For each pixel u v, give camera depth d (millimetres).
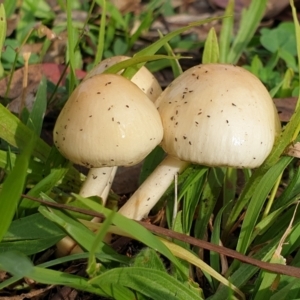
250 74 273
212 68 270
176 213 286
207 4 591
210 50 340
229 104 259
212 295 273
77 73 426
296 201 290
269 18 559
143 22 456
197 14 567
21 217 287
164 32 521
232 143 257
